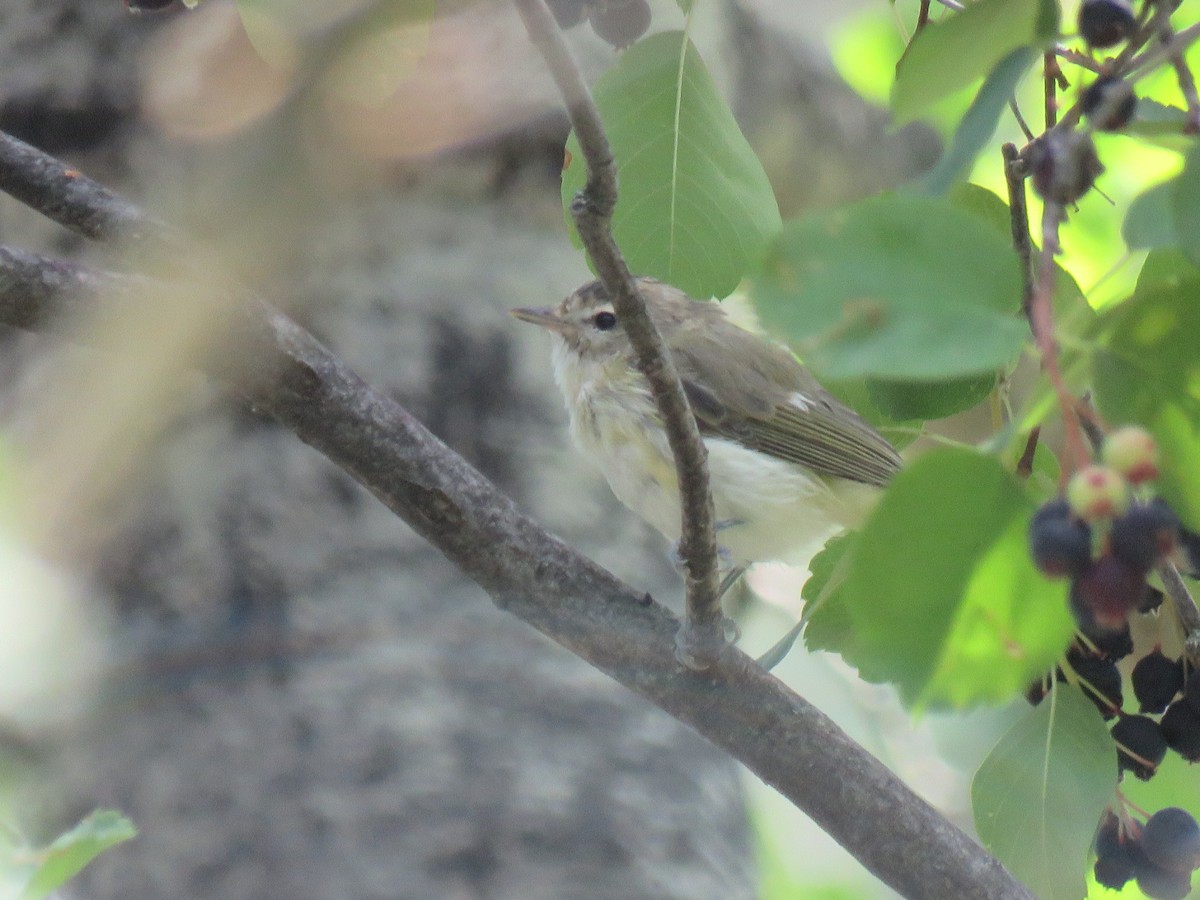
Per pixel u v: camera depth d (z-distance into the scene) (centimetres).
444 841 1030
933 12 789
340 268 1177
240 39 926
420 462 701
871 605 404
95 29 1198
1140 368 412
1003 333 369
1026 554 400
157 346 667
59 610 1111
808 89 1529
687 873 1056
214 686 1080
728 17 1475
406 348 1173
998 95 465
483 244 1215
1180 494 423
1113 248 1295
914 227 379
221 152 653
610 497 1188
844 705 1417
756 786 1520
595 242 541
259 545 1117
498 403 1183
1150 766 638
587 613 711
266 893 1013
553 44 504
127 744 1071
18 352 1176
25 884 596
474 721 1075
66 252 1252
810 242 379
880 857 698
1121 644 642
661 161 643
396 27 558
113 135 1168
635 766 1090
